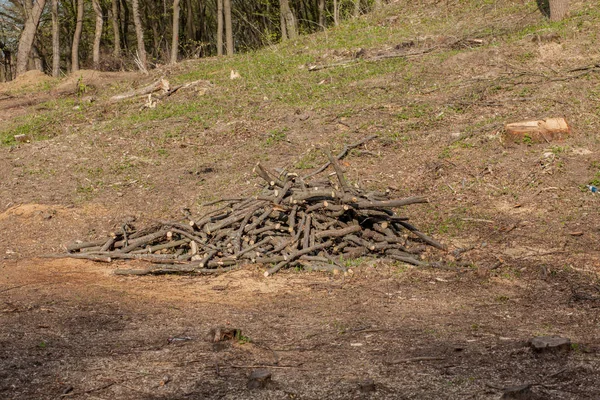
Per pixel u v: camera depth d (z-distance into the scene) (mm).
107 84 22516
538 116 13672
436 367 4980
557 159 12008
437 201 11438
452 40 19594
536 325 6117
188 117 16469
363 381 4660
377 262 8531
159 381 4852
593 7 19625
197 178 13125
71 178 13406
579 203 10680
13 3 37875
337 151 13609
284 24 30312
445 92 15867
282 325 6238
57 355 5457
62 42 46375
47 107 20047
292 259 8516
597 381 4625
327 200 8992
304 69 19875
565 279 7895
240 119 15914
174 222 9344
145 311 6879
